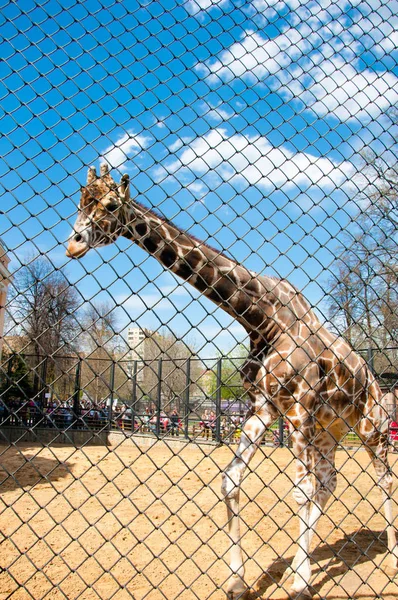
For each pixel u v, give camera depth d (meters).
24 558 4.29
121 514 5.93
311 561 4.57
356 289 2.86
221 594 3.67
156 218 3.71
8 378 2.18
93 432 2.29
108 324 2.27
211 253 3.91
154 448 14.00
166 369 13.69
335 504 6.93
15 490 7.27
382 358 6.50
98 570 4.05
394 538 4.48
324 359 4.27
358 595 3.77
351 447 12.15
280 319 4.08
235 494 3.65
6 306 2.17
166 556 4.47
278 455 11.45
